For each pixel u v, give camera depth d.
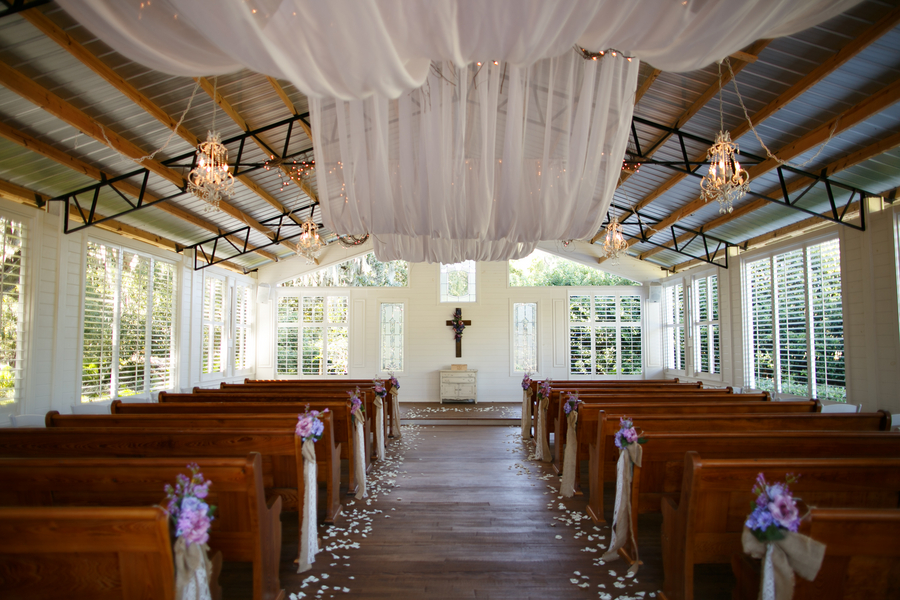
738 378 9.31
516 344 13.31
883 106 4.53
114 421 4.28
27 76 4.46
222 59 2.35
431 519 4.54
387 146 3.97
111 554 1.99
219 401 6.28
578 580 3.39
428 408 11.95
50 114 5.02
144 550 1.96
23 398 6.04
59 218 6.58
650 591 3.24
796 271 7.89
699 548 2.91
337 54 2.17
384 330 13.42
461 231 4.04
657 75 5.32
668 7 2.24
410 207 4.04
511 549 3.88
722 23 2.24
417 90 4.06
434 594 3.21
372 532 4.22
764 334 8.72
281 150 7.49
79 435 3.52
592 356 13.25
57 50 4.22
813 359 7.45
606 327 13.33
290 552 3.82
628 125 3.83
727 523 2.91
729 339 9.65
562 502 5.03
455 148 3.89
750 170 6.45
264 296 13.11
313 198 9.10
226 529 2.93
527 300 13.39
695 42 2.37
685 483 2.89
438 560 3.69
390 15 2.12
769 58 4.55
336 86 2.36
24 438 3.48
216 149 5.20
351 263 13.97
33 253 6.22
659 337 13.21
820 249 7.36
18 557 1.99
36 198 6.39
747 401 5.44
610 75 3.74
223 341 11.43
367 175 4.04
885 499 2.86
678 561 2.95
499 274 13.47
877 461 2.78
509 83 3.83
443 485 5.64
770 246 8.39
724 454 3.57
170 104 5.46
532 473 6.18
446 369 13.14
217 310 11.22
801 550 1.97
